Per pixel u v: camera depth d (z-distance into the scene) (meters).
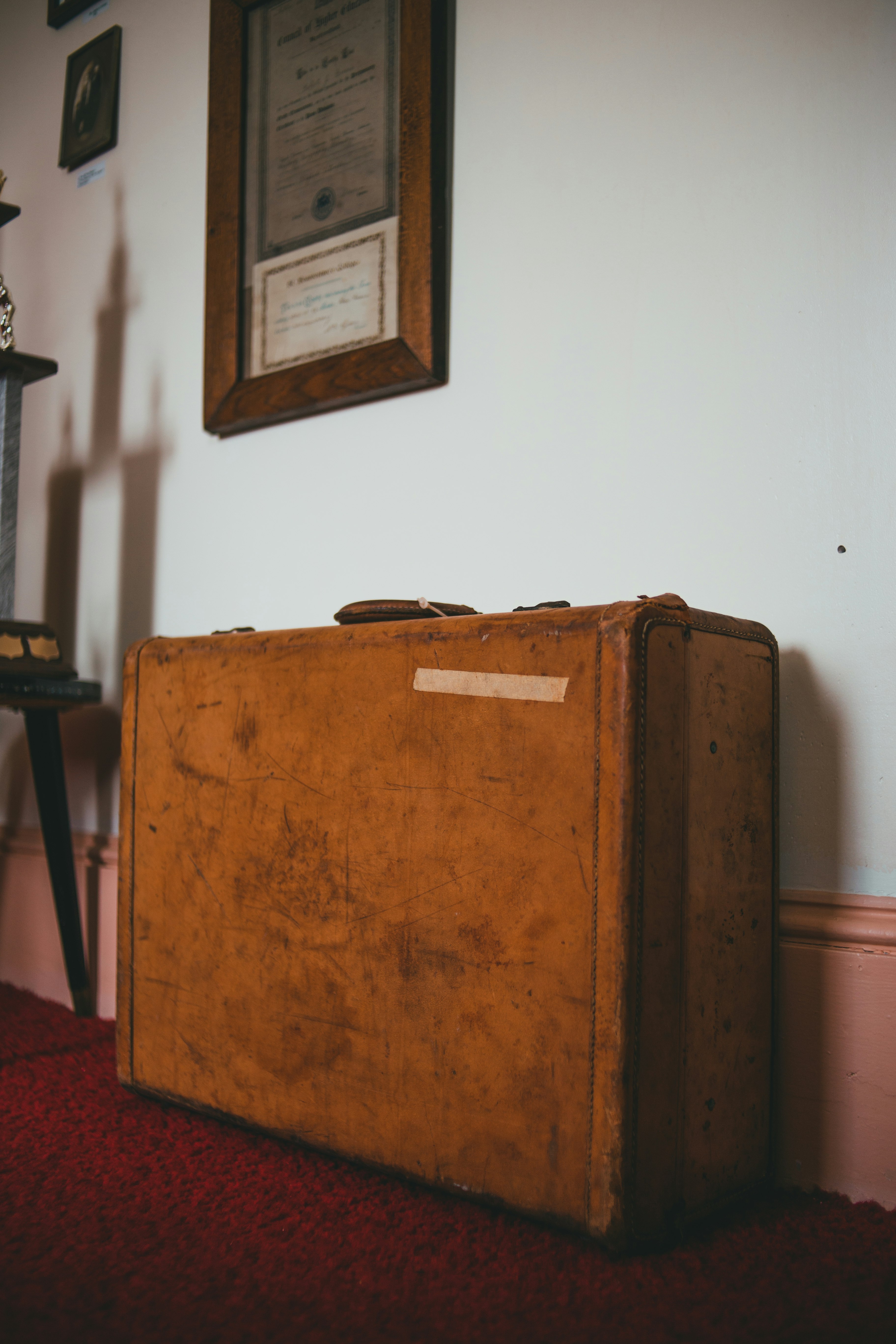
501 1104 1.12
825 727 1.33
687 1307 0.95
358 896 1.27
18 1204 1.18
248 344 2.12
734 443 1.45
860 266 1.35
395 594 1.86
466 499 1.76
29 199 2.81
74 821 2.44
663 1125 1.06
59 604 2.60
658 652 1.07
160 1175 1.27
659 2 1.57
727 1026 1.17
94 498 2.53
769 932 1.25
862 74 1.37
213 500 2.22
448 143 1.83
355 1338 0.89
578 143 1.66
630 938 1.03
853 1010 1.26
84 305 2.61
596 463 1.59
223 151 2.18
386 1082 1.22
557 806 1.09
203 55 2.34
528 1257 1.05
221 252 2.17
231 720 1.45
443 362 1.80
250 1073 1.38
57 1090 1.63
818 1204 1.21
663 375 1.53
